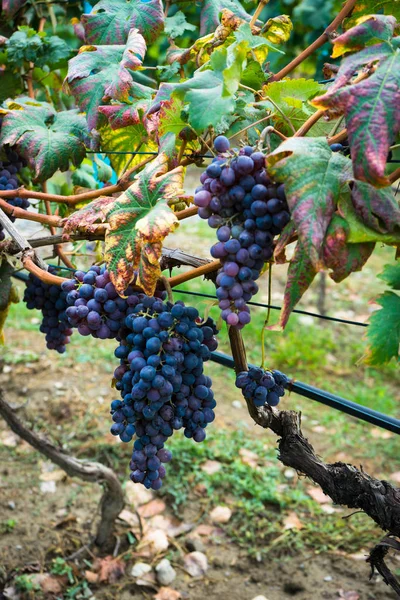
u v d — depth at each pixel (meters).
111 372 4.75
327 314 5.96
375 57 1.05
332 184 1.06
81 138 1.84
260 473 3.71
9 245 1.59
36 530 3.24
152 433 1.29
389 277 1.20
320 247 1.03
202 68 1.41
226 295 1.15
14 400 4.33
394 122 0.98
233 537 3.31
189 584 3.02
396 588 1.48
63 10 2.82
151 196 1.30
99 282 1.31
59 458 2.79
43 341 5.12
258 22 1.90
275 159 1.07
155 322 1.24
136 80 2.25
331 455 4.03
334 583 3.02
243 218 1.14
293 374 4.98
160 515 3.43
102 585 2.97
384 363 1.17
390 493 1.37
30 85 2.30
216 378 4.84
